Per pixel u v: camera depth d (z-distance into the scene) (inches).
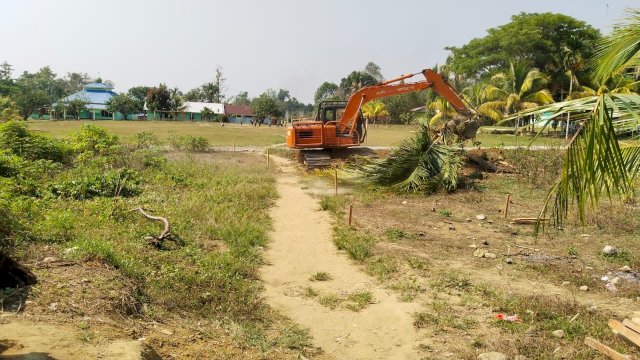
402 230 494.3
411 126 2760.8
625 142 249.8
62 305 226.4
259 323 281.9
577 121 204.8
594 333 268.5
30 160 727.7
